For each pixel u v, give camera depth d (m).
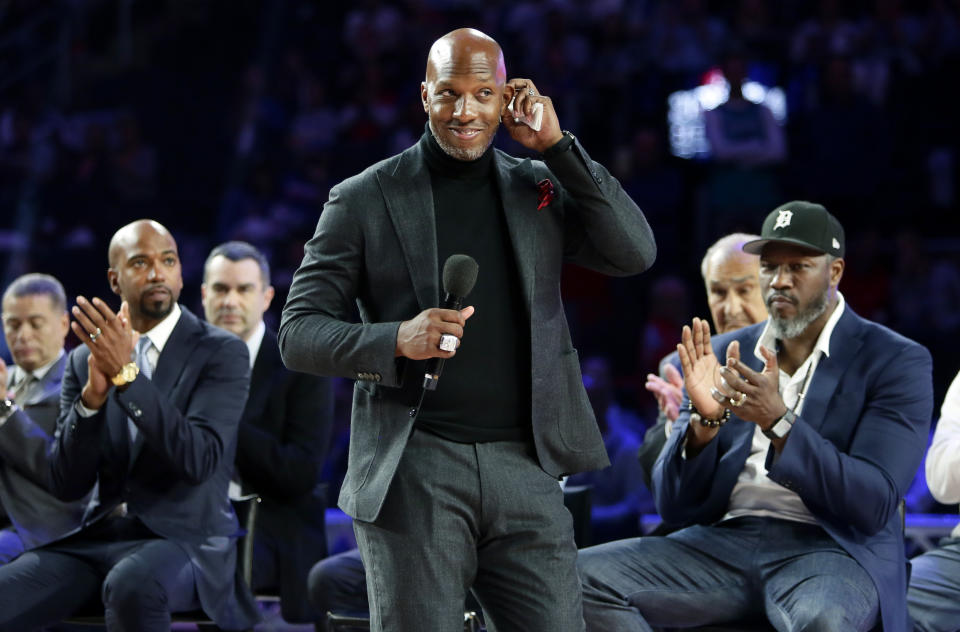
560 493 4.90
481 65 4.74
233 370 7.09
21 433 6.87
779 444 5.95
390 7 21.19
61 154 20.20
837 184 16.22
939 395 13.88
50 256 17.64
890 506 6.00
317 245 4.98
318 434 8.22
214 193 20.72
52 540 7.07
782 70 18.12
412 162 5.00
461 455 4.75
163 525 6.74
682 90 18.05
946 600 6.73
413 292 4.83
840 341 6.48
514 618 4.79
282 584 7.96
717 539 6.47
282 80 21.16
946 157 16.30
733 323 7.54
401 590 4.69
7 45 22.27
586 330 15.20
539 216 4.96
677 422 6.78
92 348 6.29
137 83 22.27
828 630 5.66
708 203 15.98
